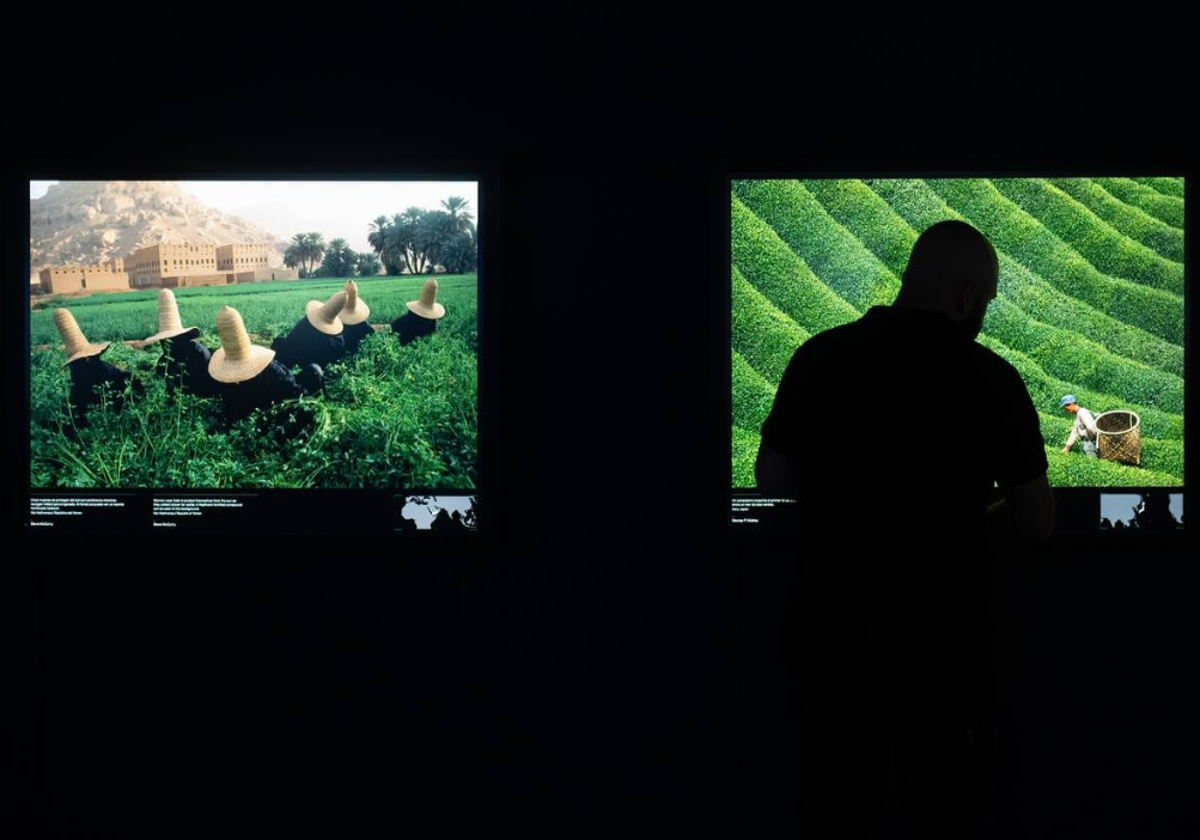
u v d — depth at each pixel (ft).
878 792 6.81
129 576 8.77
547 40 8.63
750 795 8.70
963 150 8.50
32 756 8.83
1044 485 6.77
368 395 8.64
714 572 8.67
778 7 8.59
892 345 6.70
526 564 8.71
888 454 6.59
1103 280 8.46
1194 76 8.55
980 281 6.89
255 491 8.66
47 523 8.67
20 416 8.63
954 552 6.57
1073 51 8.55
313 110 8.68
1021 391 6.72
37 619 8.81
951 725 6.60
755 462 7.86
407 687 8.77
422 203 8.59
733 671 8.68
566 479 8.68
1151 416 8.46
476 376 8.62
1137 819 8.71
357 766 8.80
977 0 8.57
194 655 8.80
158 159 8.67
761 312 8.52
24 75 8.73
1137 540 8.50
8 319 8.60
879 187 8.51
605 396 8.64
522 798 8.74
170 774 8.82
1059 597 8.66
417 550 8.70
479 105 8.64
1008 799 8.70
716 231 8.48
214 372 8.63
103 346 8.63
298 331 8.64
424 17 8.65
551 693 8.74
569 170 8.63
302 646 8.80
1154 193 8.47
